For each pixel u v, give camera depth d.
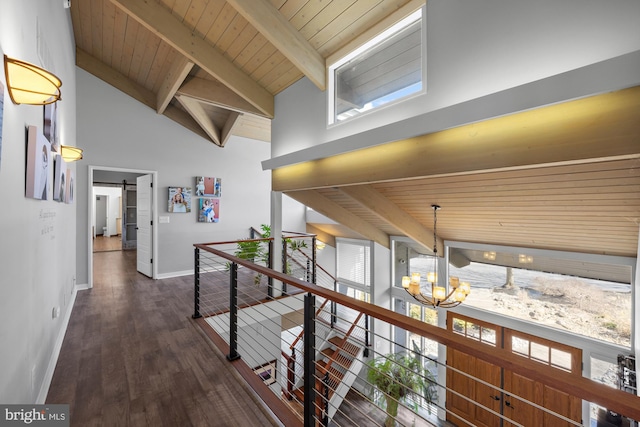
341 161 3.07
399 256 5.97
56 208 2.44
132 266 6.14
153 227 5.23
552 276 3.82
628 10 1.50
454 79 2.14
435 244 4.43
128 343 2.70
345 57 3.06
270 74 3.70
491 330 4.36
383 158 2.61
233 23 3.07
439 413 4.59
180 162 5.55
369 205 3.78
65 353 2.50
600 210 2.53
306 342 1.58
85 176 4.56
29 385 1.58
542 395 3.70
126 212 8.30
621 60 1.34
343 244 7.67
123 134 4.93
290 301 5.06
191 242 5.68
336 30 2.93
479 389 4.24
